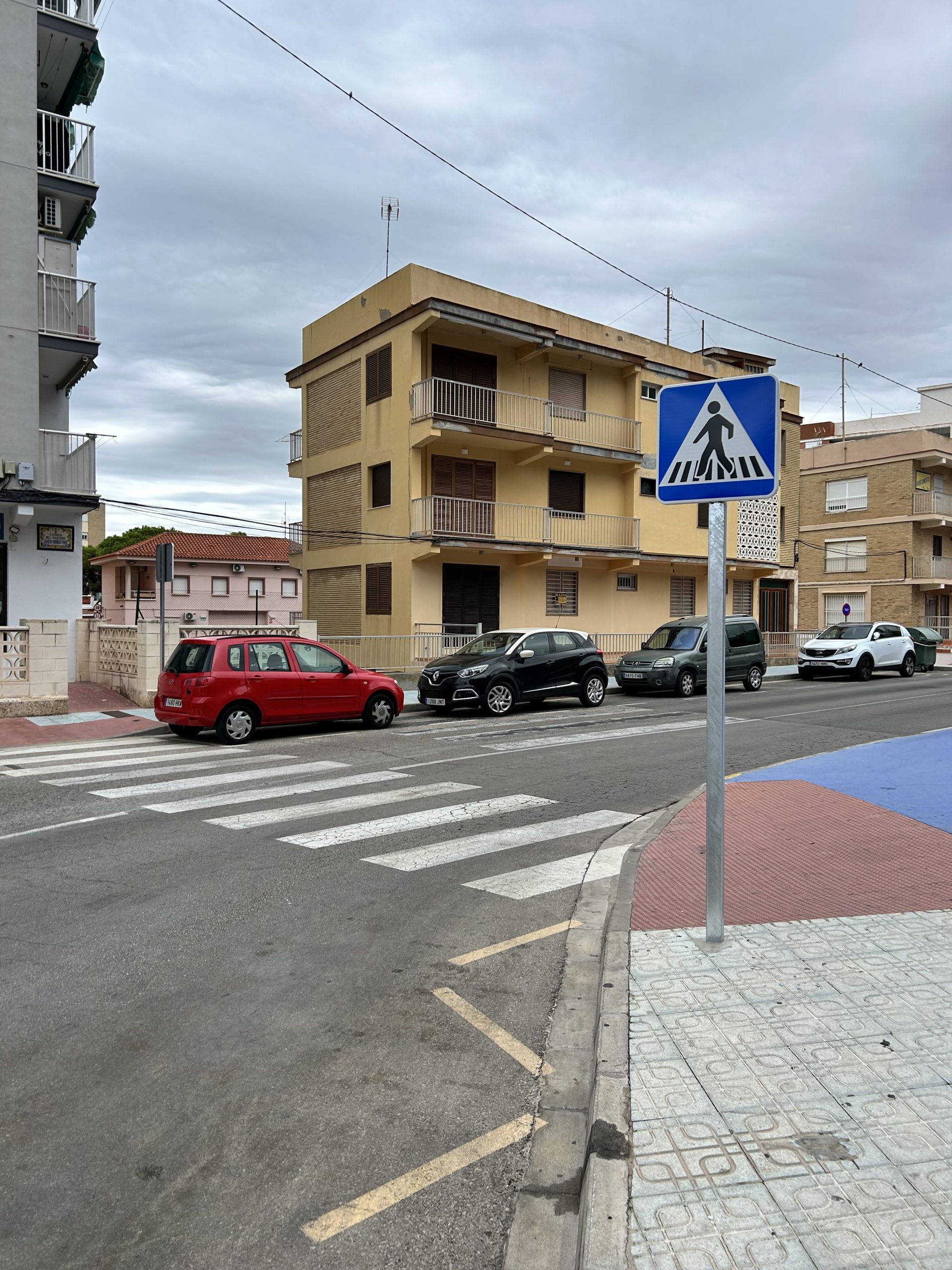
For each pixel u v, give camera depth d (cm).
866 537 4153
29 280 1817
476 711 1748
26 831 757
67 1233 262
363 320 2500
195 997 429
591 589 2705
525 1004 421
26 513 1777
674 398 460
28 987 440
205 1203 276
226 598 4375
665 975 411
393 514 2358
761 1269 226
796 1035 349
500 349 2444
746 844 663
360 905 565
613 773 1019
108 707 1639
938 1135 280
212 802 866
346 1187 283
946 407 5081
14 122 1808
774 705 1788
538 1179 287
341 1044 381
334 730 1436
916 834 682
